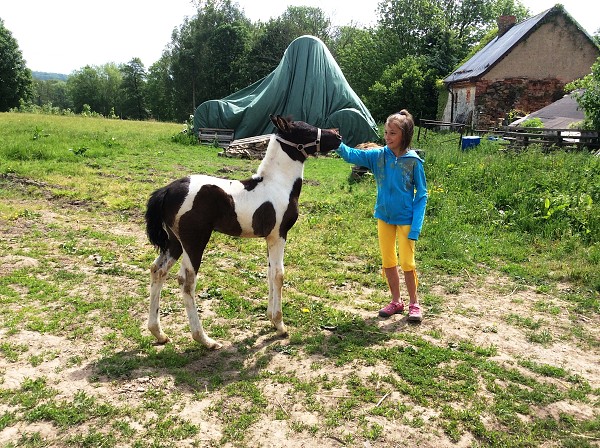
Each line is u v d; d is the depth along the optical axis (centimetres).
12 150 1254
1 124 2108
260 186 419
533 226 763
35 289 504
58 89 12462
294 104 1834
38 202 862
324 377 373
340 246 698
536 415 340
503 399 354
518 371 392
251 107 1842
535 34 2378
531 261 652
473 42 4216
